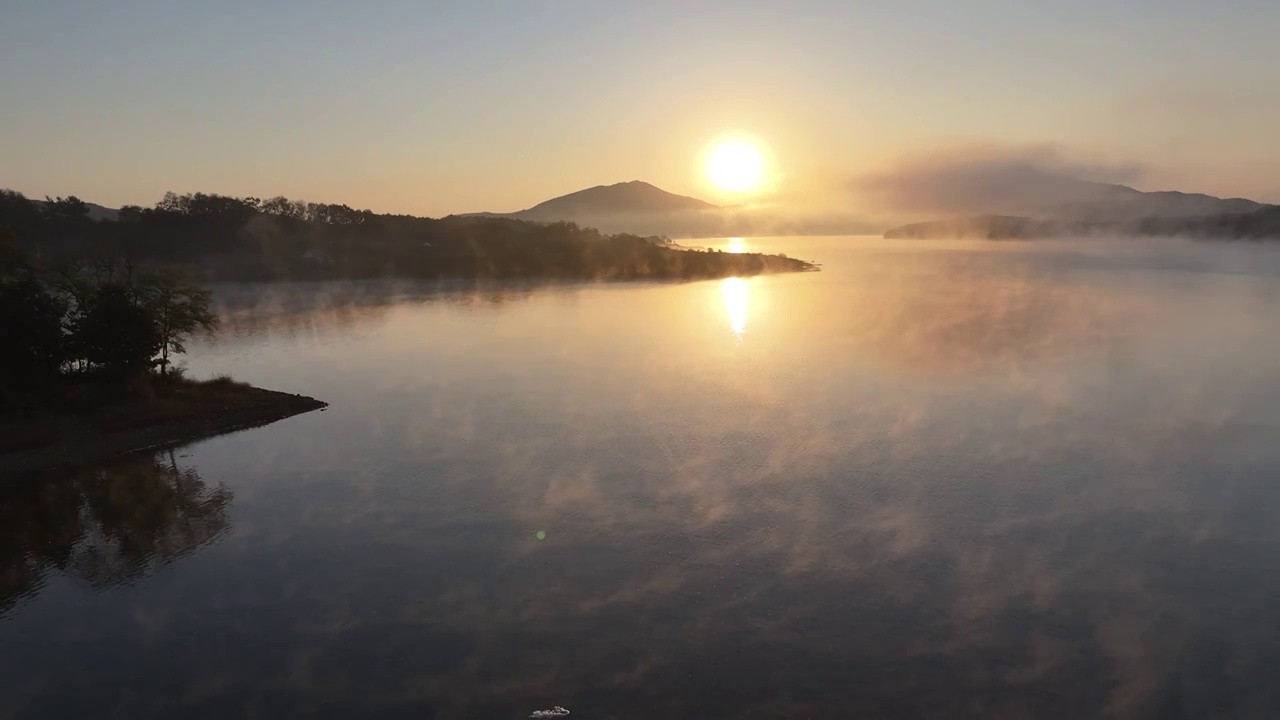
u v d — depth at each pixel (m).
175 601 24.30
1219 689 18.88
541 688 19.25
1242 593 23.55
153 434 41.28
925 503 30.89
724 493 32.28
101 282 47.44
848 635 21.39
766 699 18.64
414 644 21.44
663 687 19.17
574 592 24.09
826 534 28.05
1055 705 18.33
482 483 34.12
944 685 19.12
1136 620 22.08
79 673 20.53
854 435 40.53
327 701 18.98
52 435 39.16
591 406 47.78
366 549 27.66
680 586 24.34
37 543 28.84
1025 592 23.72
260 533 29.30
